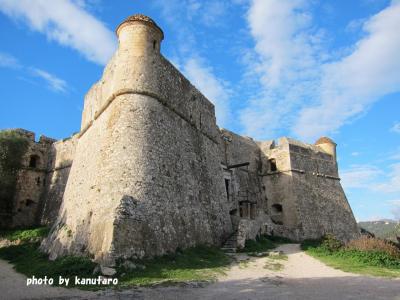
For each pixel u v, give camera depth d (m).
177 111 21.59
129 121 18.03
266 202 35.53
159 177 17.84
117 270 13.12
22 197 33.50
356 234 38.38
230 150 32.56
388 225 100.69
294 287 11.83
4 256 20.83
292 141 37.66
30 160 35.50
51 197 33.34
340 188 40.12
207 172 24.08
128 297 9.99
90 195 17.59
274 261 18.05
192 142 22.94
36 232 26.20
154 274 13.03
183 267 14.76
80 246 15.79
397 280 13.09
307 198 35.16
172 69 22.06
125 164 16.88
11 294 10.79
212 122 27.45
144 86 19.11
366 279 13.34
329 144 41.38
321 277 13.93
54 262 15.72
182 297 10.02
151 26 20.53
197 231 19.64
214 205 23.42
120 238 14.18
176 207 18.38
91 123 22.97
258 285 12.09
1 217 30.91
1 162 29.88
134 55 19.55
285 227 31.17
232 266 16.27
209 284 12.03
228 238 23.16
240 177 32.97
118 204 15.24
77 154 24.73
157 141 18.67
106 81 21.53
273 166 36.94
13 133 31.58
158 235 16.11
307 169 36.81
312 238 32.38
